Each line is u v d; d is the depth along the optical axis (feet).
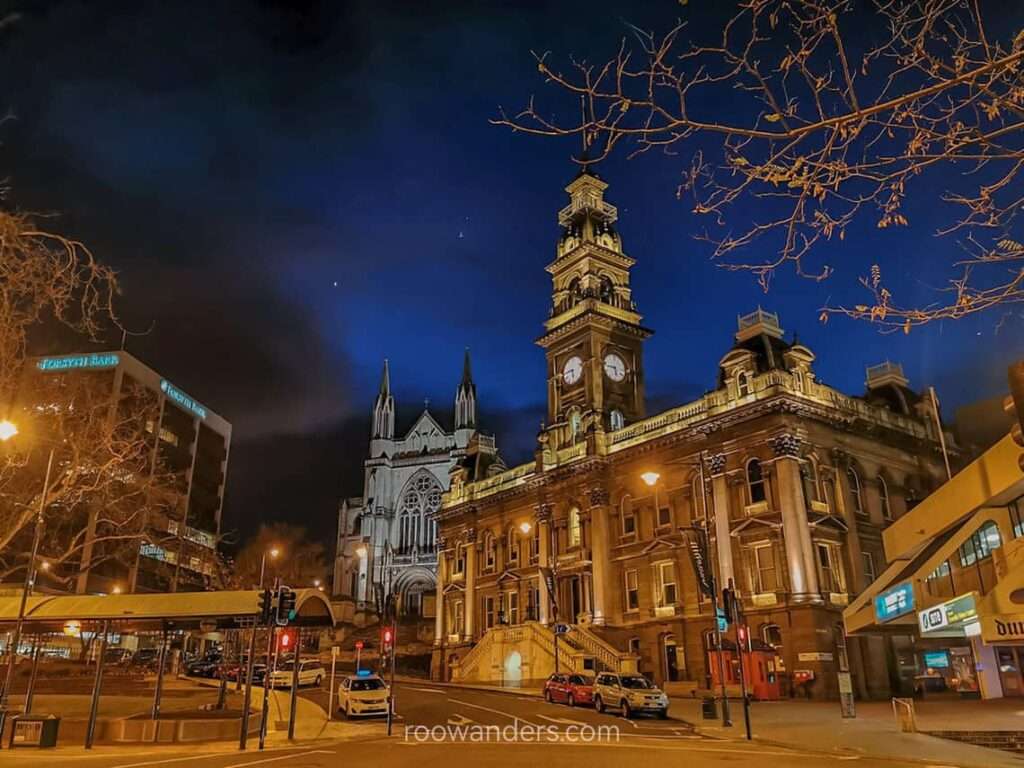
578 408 204.74
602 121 24.80
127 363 294.05
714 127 24.21
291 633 104.53
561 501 198.70
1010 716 87.10
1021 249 24.27
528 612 203.92
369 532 377.09
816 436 152.66
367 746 71.92
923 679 136.67
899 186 24.04
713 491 159.63
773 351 163.53
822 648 134.92
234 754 64.64
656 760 59.06
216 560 314.76
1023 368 22.31
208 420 357.00
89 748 70.03
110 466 107.96
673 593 166.40
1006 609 65.00
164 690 142.41
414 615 352.28
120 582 267.18
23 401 105.91
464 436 389.39
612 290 220.84
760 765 55.88
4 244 45.55
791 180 24.32
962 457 181.16
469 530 232.53
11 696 120.37
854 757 61.57
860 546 151.12
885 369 187.52
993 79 22.80
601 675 114.83
